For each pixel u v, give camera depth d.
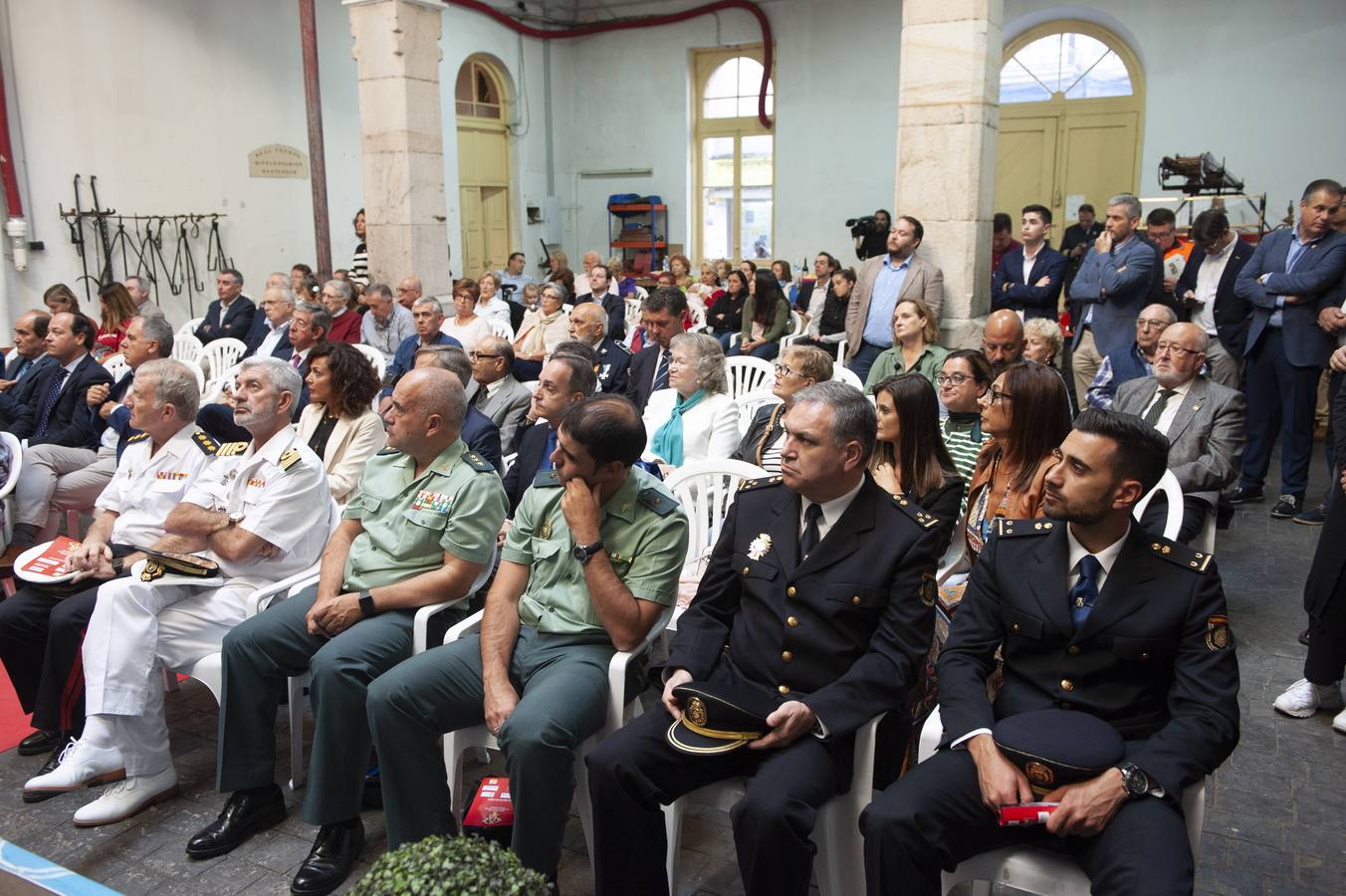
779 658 2.15
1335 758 2.83
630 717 2.37
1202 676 1.84
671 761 2.04
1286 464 5.05
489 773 2.85
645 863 2.04
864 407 2.11
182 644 2.71
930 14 5.26
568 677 2.22
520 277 11.02
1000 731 1.85
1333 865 2.35
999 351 3.82
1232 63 9.15
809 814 1.88
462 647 2.39
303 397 4.79
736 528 2.30
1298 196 9.08
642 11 12.06
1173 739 1.79
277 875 2.40
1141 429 1.86
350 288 7.05
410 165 7.75
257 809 2.56
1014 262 5.98
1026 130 10.41
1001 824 1.78
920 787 1.84
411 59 7.63
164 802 2.71
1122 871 1.64
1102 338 5.20
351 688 2.37
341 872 2.35
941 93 5.30
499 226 12.27
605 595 2.23
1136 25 9.49
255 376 2.85
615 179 12.69
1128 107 9.85
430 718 2.27
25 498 4.25
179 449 3.08
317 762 2.36
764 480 2.33
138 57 8.64
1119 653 1.90
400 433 2.62
